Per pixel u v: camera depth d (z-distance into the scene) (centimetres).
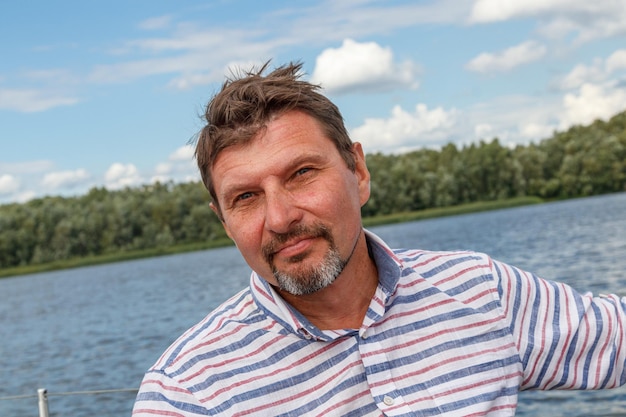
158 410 145
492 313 159
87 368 1736
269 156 142
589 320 167
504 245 3422
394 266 154
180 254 8850
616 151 8300
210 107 147
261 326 152
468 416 152
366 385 150
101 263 9056
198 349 150
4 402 1355
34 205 10950
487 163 8694
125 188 11100
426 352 154
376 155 10325
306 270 144
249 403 146
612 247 2569
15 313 3959
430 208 8762
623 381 172
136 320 2644
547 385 168
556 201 8444
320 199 143
